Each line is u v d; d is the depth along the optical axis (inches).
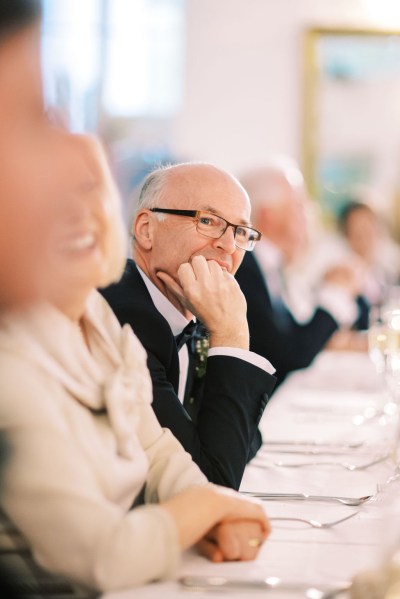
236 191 90.2
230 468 75.2
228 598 51.5
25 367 53.7
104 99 288.2
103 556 51.2
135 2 296.4
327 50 305.6
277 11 306.8
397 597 49.9
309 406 136.5
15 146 54.4
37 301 57.3
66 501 50.7
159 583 54.1
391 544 52.2
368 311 217.9
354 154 305.6
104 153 61.4
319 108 306.7
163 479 67.1
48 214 56.3
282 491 81.2
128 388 62.1
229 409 77.0
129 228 92.9
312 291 223.9
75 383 57.7
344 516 71.5
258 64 309.0
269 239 191.5
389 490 78.3
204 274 83.3
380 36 303.1
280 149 309.7
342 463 93.8
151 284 89.8
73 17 261.9
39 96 55.5
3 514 51.9
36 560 51.5
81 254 58.9
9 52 53.9
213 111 309.7
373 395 149.6
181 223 88.5
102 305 66.1
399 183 302.7
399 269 286.8
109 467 57.4
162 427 76.0
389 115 304.2
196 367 92.3
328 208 303.6
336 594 51.8
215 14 307.1
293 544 63.2
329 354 214.8
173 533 54.5
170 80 306.8
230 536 58.7
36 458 50.8
